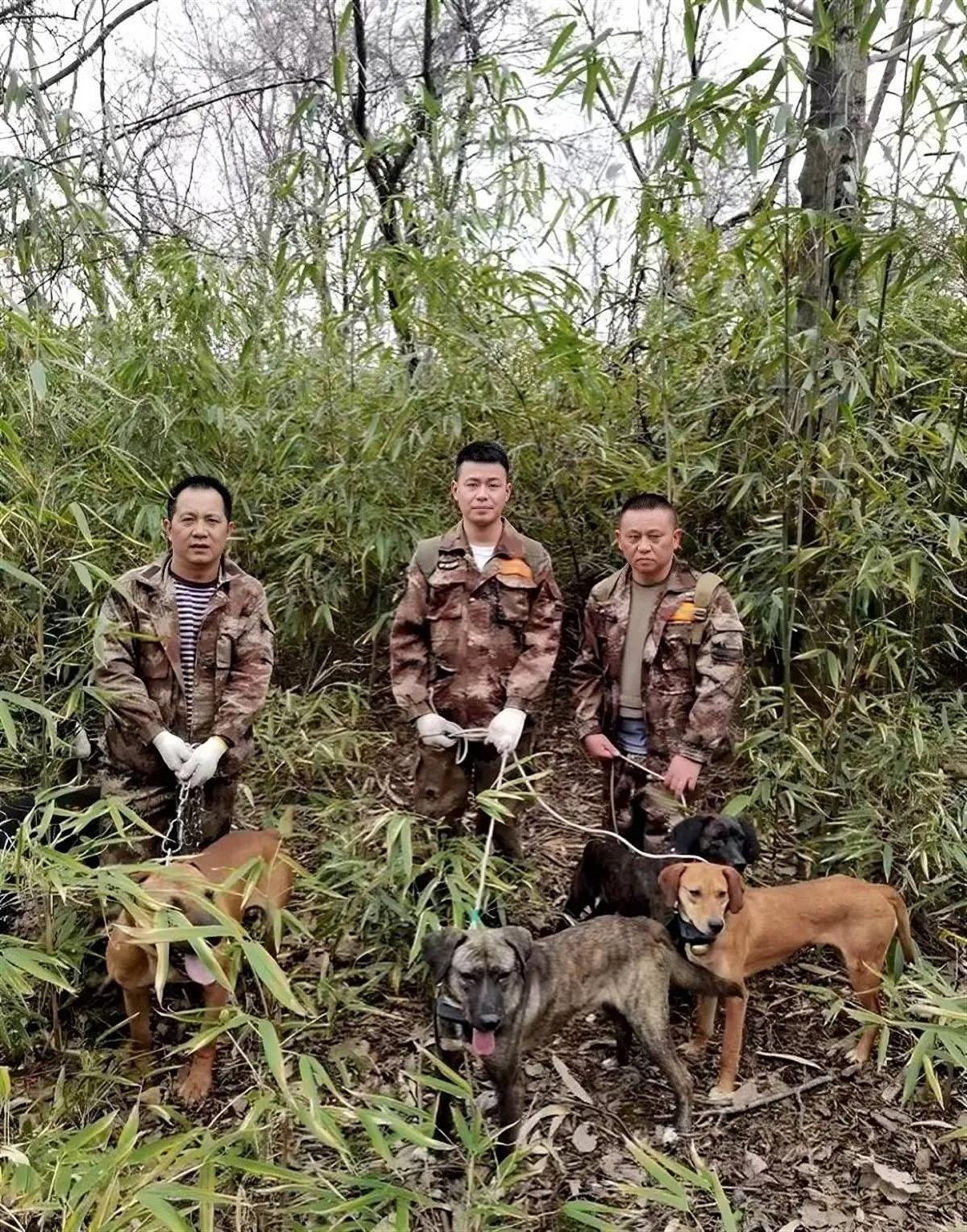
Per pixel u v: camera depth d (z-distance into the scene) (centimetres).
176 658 317
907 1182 258
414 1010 321
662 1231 242
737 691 330
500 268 448
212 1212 190
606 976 277
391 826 284
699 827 304
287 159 504
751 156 310
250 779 429
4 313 318
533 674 342
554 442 469
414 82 625
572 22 333
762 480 407
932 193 344
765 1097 289
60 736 355
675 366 452
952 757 381
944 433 360
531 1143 262
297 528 479
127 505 410
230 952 251
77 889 252
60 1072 284
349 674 532
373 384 490
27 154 445
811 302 354
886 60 347
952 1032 233
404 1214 196
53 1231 212
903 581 345
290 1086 237
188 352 461
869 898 304
